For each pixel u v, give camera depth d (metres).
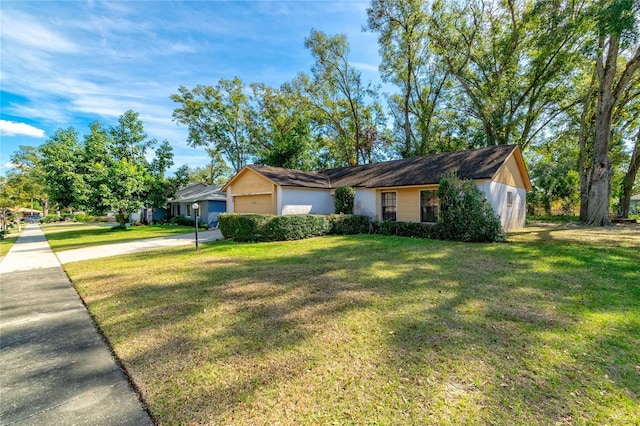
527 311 3.89
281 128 30.12
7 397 2.47
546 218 20.66
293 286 5.29
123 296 5.12
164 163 24.44
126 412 2.26
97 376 2.77
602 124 14.74
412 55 21.95
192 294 5.05
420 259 7.28
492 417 2.06
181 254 9.34
